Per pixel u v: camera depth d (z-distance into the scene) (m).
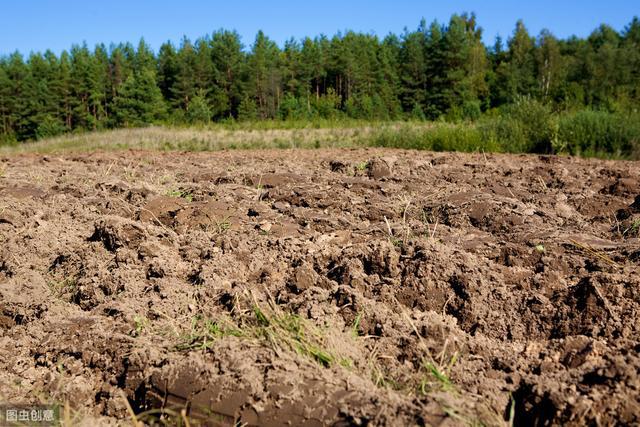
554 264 3.82
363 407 2.38
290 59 61.69
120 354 2.95
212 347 2.82
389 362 2.86
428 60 53.31
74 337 3.14
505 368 2.80
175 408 2.58
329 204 5.72
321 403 2.43
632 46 48.31
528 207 5.38
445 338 2.98
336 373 2.62
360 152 11.86
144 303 3.48
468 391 2.61
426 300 3.38
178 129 25.31
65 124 56.88
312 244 4.29
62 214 5.52
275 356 2.74
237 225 4.93
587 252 4.04
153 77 51.03
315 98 57.91
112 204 5.48
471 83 53.06
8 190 6.38
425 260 3.57
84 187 6.68
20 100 56.16
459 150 12.40
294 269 3.73
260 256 4.12
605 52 40.94
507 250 4.02
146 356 2.85
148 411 2.62
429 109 52.56
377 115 46.50
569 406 2.30
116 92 60.97
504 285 3.46
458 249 3.96
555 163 9.44
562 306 3.20
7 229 4.92
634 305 3.07
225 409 2.48
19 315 3.49
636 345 2.82
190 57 59.62
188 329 3.20
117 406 2.73
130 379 2.81
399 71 56.16
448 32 52.19
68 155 12.05
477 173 7.83
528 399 2.44
